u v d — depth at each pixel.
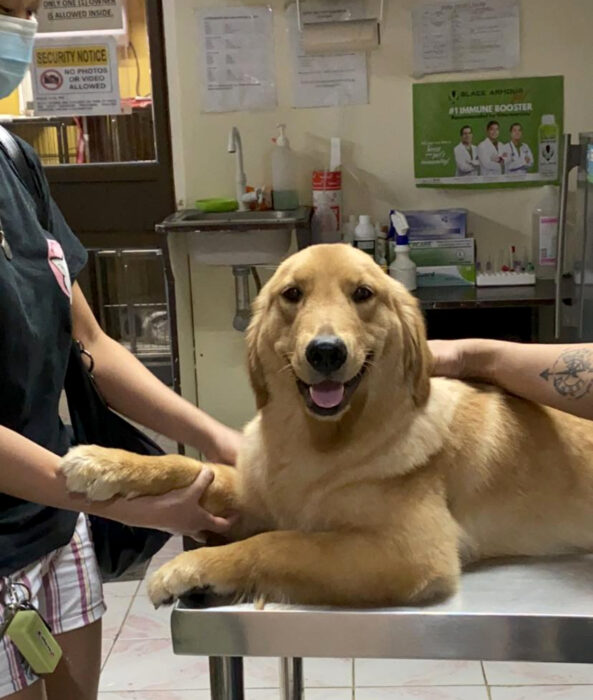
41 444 1.20
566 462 1.22
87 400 1.35
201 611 1.02
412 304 1.21
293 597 1.05
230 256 2.57
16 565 1.16
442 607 1.03
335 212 2.74
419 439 1.13
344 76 2.72
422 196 2.80
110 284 2.95
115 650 2.32
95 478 1.10
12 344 1.12
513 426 1.21
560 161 2.70
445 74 2.70
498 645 0.99
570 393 1.20
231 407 2.99
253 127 2.78
